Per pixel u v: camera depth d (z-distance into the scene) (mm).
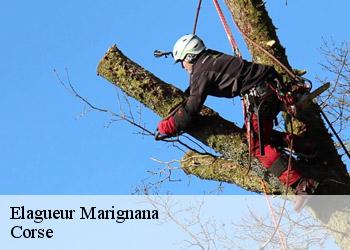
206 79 6848
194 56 7031
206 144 7188
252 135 6895
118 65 7359
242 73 6820
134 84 7266
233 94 6914
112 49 7445
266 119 6891
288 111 6820
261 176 7137
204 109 7258
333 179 7078
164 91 7258
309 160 7293
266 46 7469
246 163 7113
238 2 7551
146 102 7273
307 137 7254
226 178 7812
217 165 7895
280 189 7152
